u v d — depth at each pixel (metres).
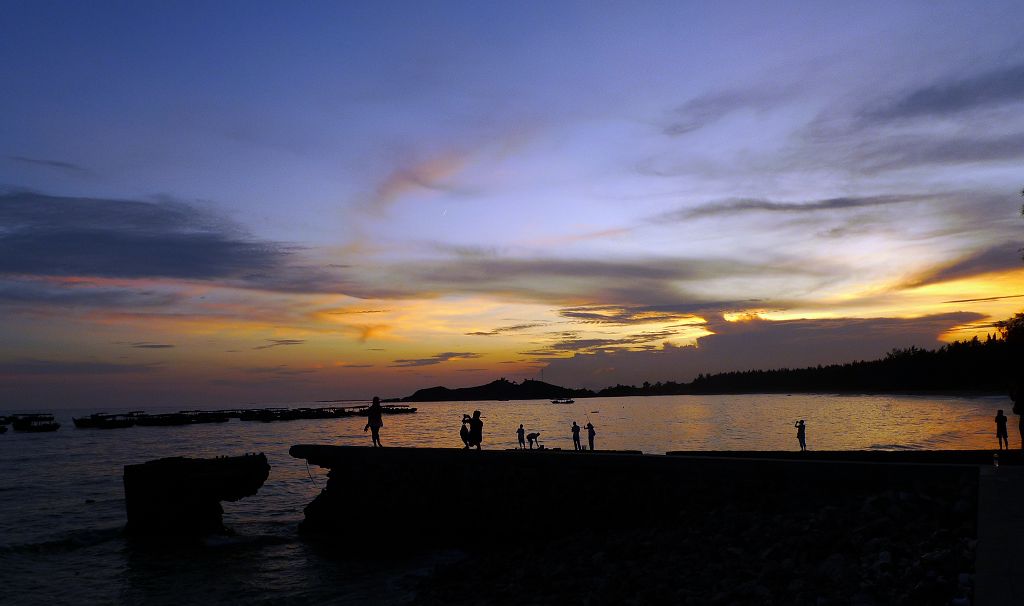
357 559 25.84
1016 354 47.91
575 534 22.41
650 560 16.89
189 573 25.02
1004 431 32.16
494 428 143.75
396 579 22.14
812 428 108.00
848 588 12.03
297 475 54.41
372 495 28.89
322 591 21.56
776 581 13.34
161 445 110.75
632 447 78.06
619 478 23.08
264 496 43.34
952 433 86.19
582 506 23.70
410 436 119.06
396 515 28.11
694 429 116.69
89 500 45.38
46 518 38.22
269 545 29.17
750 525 17.80
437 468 27.56
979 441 70.38
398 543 27.67
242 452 88.75
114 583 23.95
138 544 29.97
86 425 193.25
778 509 18.83
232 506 39.53
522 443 44.69
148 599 21.95
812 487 19.06
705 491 21.09
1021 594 7.81
